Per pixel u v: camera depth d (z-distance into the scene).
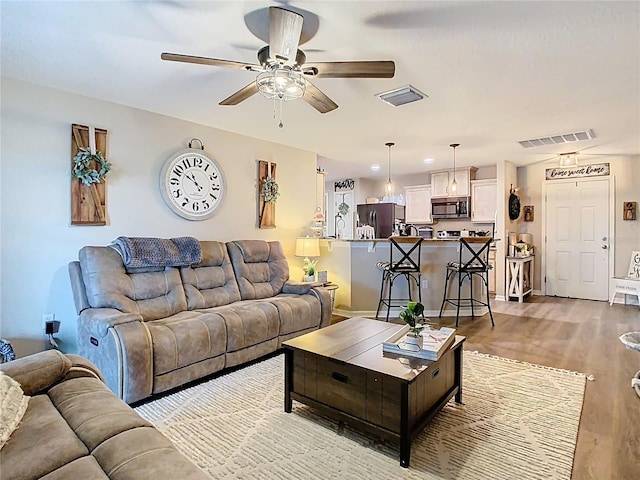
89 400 1.62
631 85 3.08
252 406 2.62
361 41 2.37
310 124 4.26
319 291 4.14
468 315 5.35
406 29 2.23
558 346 3.93
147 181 3.80
